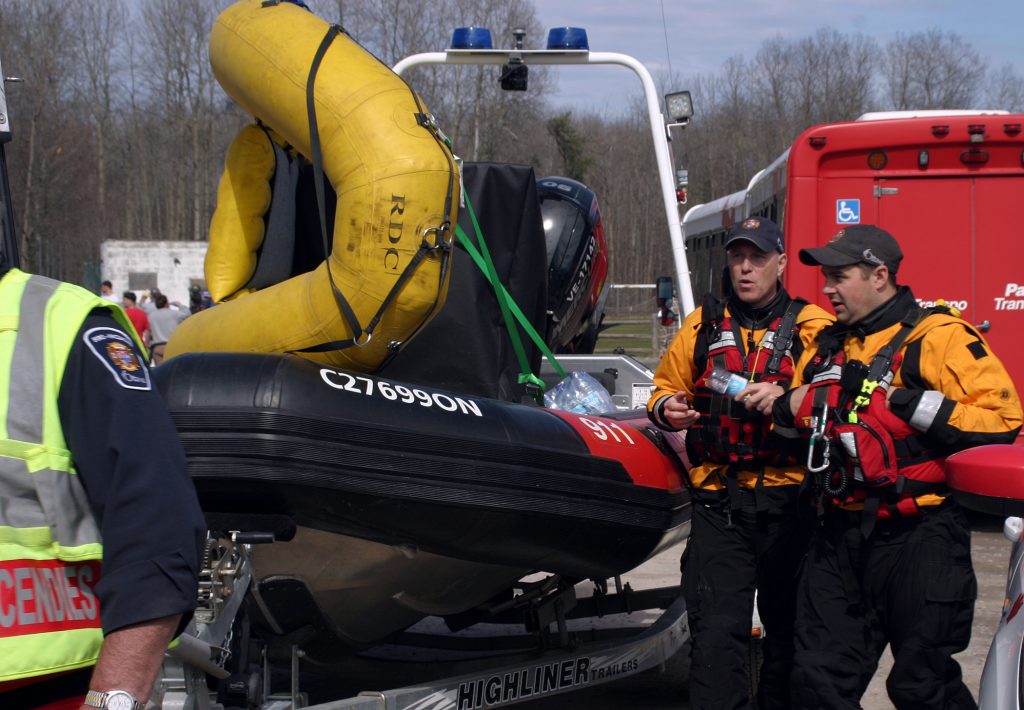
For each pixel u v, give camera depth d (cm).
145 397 203
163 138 6881
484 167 518
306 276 428
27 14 5509
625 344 3350
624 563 459
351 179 405
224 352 381
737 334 438
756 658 505
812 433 386
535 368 546
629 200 6819
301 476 351
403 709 401
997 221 865
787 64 6259
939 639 378
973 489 318
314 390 360
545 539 415
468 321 496
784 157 907
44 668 198
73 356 201
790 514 432
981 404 372
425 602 446
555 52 746
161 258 3862
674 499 469
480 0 4469
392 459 367
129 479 197
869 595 394
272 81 432
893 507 377
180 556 198
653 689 582
